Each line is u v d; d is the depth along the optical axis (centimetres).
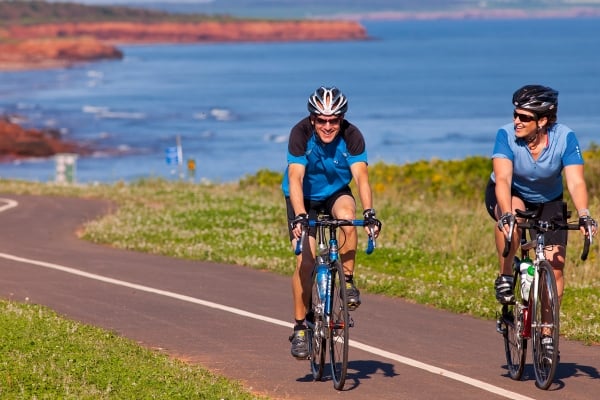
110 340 2011
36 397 1545
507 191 1669
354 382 1742
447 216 4303
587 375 1789
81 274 3042
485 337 2142
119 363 1767
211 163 16588
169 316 2377
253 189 6169
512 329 1772
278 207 4859
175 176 14288
